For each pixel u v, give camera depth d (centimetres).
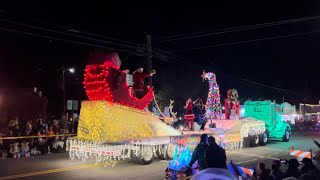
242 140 2234
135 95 1659
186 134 1775
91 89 1544
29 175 1355
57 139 2058
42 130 2062
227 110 2408
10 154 1881
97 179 1284
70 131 2380
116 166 1573
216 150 807
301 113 5200
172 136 1688
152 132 1593
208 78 2309
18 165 1596
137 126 1561
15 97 2941
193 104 2083
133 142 1545
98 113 1499
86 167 1546
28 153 1912
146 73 1697
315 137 3275
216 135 1973
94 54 1548
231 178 524
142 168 1523
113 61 1524
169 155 1744
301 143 2633
